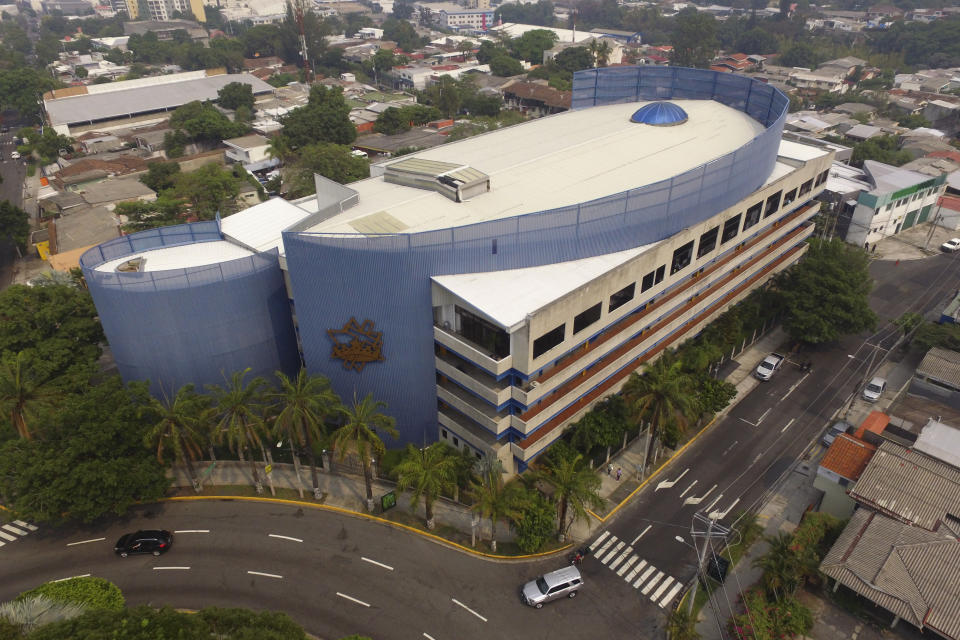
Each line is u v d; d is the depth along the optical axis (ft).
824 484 197.98
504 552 190.39
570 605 173.88
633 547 192.34
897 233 404.77
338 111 546.67
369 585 179.73
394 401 222.69
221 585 179.52
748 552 189.57
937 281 348.38
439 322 209.77
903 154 462.19
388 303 203.10
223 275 222.89
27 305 251.39
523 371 187.73
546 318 182.91
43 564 187.52
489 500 176.65
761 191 272.51
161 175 457.27
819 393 261.65
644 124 313.94
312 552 190.39
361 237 193.67
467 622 168.96
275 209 268.82
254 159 520.42
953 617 152.15
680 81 363.97
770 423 244.83
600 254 222.07
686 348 253.03
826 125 544.21
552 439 211.82
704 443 234.99
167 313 221.25
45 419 188.34
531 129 322.34
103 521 201.98
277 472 221.87
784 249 313.73
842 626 164.86
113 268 233.14
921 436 207.62
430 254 196.54
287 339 250.16
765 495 211.41
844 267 285.02
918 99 647.56
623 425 216.95
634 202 217.77
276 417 209.26
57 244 373.40
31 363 231.50
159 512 205.16
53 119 586.45
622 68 370.12
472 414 203.31
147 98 651.66
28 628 140.15
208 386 198.80
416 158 272.31
